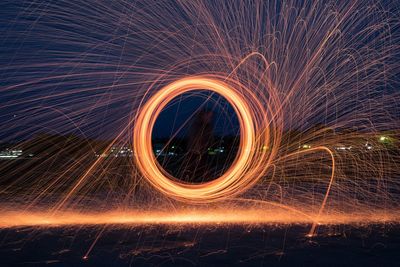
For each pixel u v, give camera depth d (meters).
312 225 7.79
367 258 5.45
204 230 7.36
